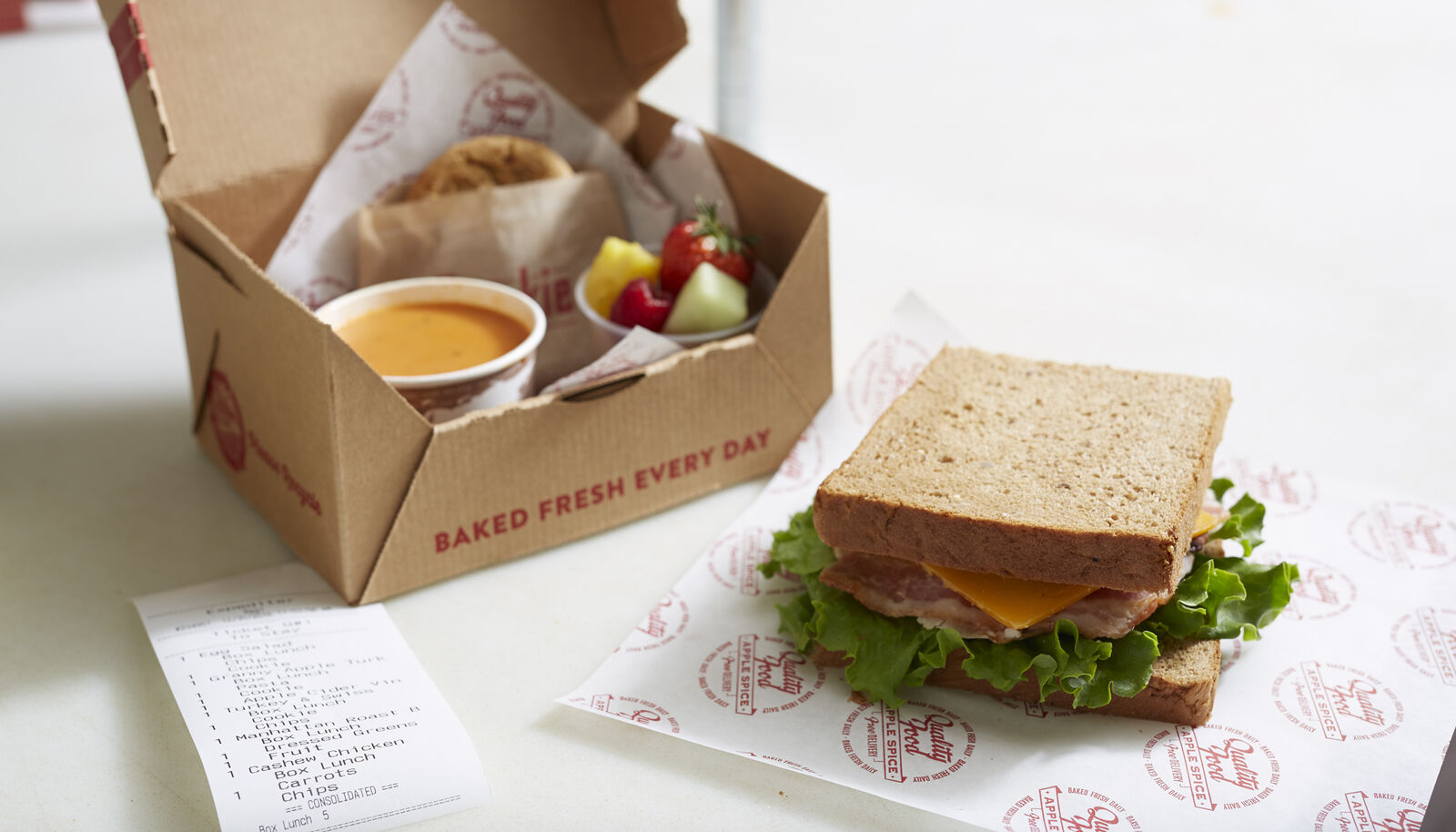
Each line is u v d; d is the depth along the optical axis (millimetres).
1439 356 1048
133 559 890
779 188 955
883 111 1474
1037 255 1175
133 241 1173
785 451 948
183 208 898
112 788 781
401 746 780
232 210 941
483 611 860
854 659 813
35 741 800
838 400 967
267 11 937
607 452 891
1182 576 821
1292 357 1046
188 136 923
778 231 969
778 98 1512
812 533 857
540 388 985
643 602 866
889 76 1611
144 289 1114
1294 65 1671
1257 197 1283
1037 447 849
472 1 986
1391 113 1474
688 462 918
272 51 941
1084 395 888
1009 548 793
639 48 1015
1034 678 805
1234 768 778
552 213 995
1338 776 774
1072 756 785
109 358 1040
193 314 914
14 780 784
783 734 793
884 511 806
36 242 1170
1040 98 1536
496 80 1002
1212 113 1484
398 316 934
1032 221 1232
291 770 767
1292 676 816
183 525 912
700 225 960
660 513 921
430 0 977
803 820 768
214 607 849
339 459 828
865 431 950
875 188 1288
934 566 811
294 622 840
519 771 786
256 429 888
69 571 883
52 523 913
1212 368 1032
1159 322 1083
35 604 866
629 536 906
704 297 928
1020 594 801
